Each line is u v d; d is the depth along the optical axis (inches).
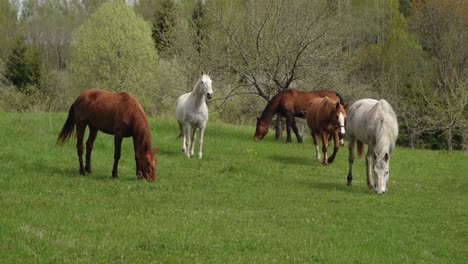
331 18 947.3
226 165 610.5
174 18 1776.6
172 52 1501.0
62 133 514.9
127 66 1646.2
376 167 500.1
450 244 370.9
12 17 2596.0
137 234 318.0
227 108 1277.1
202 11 1770.4
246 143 811.4
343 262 304.8
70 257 268.1
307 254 312.2
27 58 1765.5
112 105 485.7
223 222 371.2
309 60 927.7
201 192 473.4
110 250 283.1
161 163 593.0
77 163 553.3
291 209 435.8
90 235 308.7
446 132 1349.7
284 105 848.3
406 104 1448.1
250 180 548.7
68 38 2640.3
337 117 598.2
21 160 537.0
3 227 299.9
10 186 426.9
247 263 284.7
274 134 1016.9
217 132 930.1
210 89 624.7
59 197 404.2
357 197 498.0
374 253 330.3
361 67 1641.2
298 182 561.9
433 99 1371.8
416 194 540.1
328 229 382.0
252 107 1220.5
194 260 280.8
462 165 764.0
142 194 440.8
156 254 284.8
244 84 946.7
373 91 1485.0
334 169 655.8
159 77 1555.1
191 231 337.4
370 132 519.2
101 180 481.7
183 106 661.9
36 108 1284.4
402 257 327.3
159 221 356.8
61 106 1589.6
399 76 1689.2
